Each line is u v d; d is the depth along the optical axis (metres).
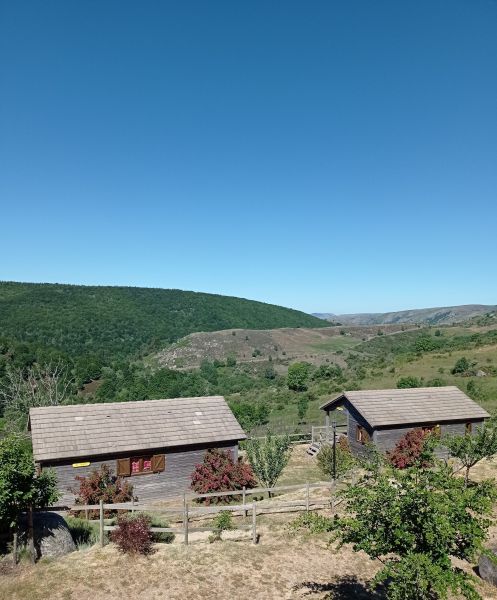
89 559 14.98
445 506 8.91
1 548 14.99
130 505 17.11
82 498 21.25
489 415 31.75
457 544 9.57
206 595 13.30
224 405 28.00
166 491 24.27
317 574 14.77
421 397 32.31
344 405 32.09
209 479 23.53
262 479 24.12
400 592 9.03
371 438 29.30
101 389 70.44
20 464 14.23
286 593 13.62
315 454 32.97
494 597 13.49
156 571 14.42
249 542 16.95
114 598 12.94
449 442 21.27
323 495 22.55
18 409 44.25
